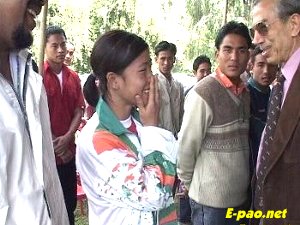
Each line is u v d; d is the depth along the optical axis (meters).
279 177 1.58
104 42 1.42
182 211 3.61
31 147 1.24
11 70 1.31
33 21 1.24
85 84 1.57
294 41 1.59
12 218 1.15
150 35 10.59
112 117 1.43
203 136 2.28
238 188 2.31
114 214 1.41
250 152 2.36
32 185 1.20
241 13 8.30
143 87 1.42
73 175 3.28
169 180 1.41
